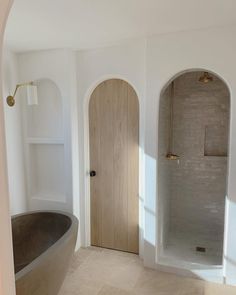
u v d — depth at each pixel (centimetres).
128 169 288
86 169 303
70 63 280
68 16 197
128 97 280
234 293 226
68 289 233
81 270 262
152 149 253
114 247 304
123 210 296
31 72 294
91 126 300
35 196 320
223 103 329
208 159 342
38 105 313
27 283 168
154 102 247
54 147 313
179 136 350
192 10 190
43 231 277
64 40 253
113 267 267
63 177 312
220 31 222
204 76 316
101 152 299
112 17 201
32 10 185
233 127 225
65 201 300
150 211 260
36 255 270
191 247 313
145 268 266
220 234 345
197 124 342
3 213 75
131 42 262
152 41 242
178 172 356
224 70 224
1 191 74
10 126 290
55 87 303
